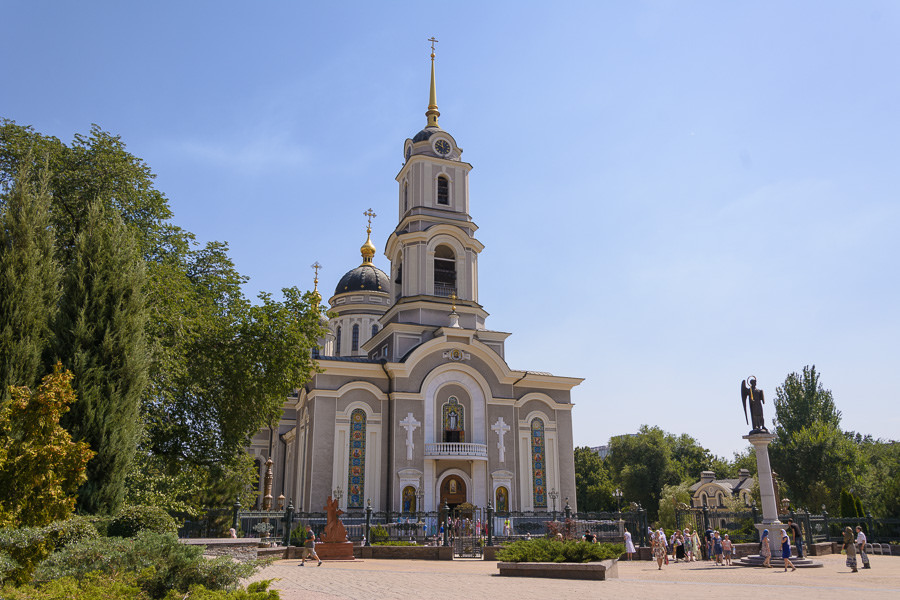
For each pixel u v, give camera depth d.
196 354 27.73
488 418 43.75
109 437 17.09
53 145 25.05
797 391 67.75
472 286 47.97
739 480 87.88
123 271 18.52
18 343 15.92
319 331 31.42
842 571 25.73
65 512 13.05
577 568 20.11
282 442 52.97
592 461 92.56
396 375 42.47
